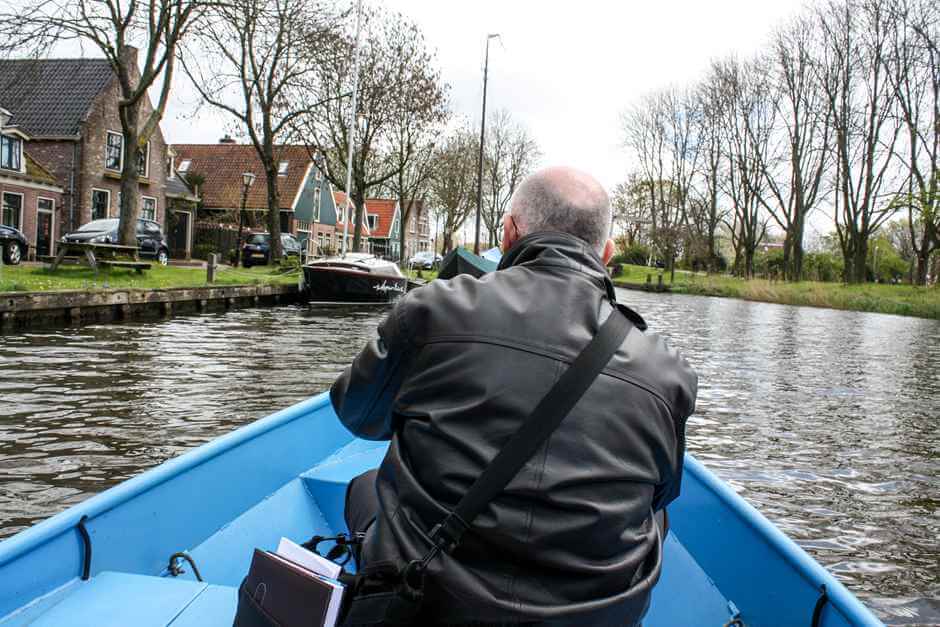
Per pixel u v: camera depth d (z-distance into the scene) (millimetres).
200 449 2488
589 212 1501
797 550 2025
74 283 14469
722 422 7566
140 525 2141
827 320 24328
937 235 33812
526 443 1229
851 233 38375
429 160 37938
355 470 3299
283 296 21125
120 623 1666
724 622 2250
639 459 1293
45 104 28922
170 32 18109
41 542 1763
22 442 5520
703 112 47781
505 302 1345
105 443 5598
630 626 1312
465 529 1216
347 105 28781
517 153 56625
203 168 44312
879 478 5848
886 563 4320
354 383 1495
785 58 40000
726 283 43344
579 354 1294
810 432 7266
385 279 20844
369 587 1291
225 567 2412
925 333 19891
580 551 1230
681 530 2859
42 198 26016
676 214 52188
